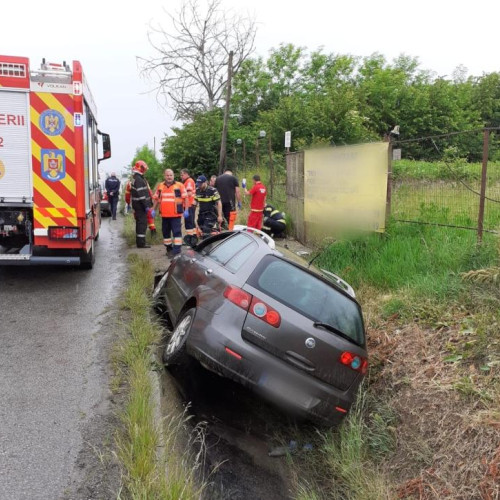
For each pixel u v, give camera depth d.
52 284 7.67
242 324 3.97
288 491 3.66
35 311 6.27
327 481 3.83
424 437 3.71
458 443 3.42
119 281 8.01
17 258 7.15
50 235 7.12
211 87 28.06
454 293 5.34
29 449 3.35
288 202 12.04
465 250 5.99
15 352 4.93
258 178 11.20
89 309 6.43
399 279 6.26
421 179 8.20
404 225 7.64
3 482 3.01
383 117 31.30
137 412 3.63
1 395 4.04
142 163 11.12
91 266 8.66
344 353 4.00
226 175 11.37
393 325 5.32
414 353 4.62
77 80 6.96
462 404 3.70
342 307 4.29
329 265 7.44
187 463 3.55
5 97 6.84
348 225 8.05
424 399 3.96
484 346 4.20
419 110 31.08
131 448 3.22
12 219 7.19
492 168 9.00
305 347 3.93
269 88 34.41
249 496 3.53
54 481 3.05
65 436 3.53
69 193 7.11
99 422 3.73
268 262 4.32
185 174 11.73
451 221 7.21
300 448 4.15
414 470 3.55
